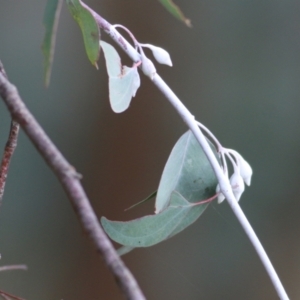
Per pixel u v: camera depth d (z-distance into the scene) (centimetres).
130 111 165
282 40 164
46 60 109
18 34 158
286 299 117
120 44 117
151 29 158
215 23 162
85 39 114
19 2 157
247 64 165
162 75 162
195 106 165
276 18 164
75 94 163
